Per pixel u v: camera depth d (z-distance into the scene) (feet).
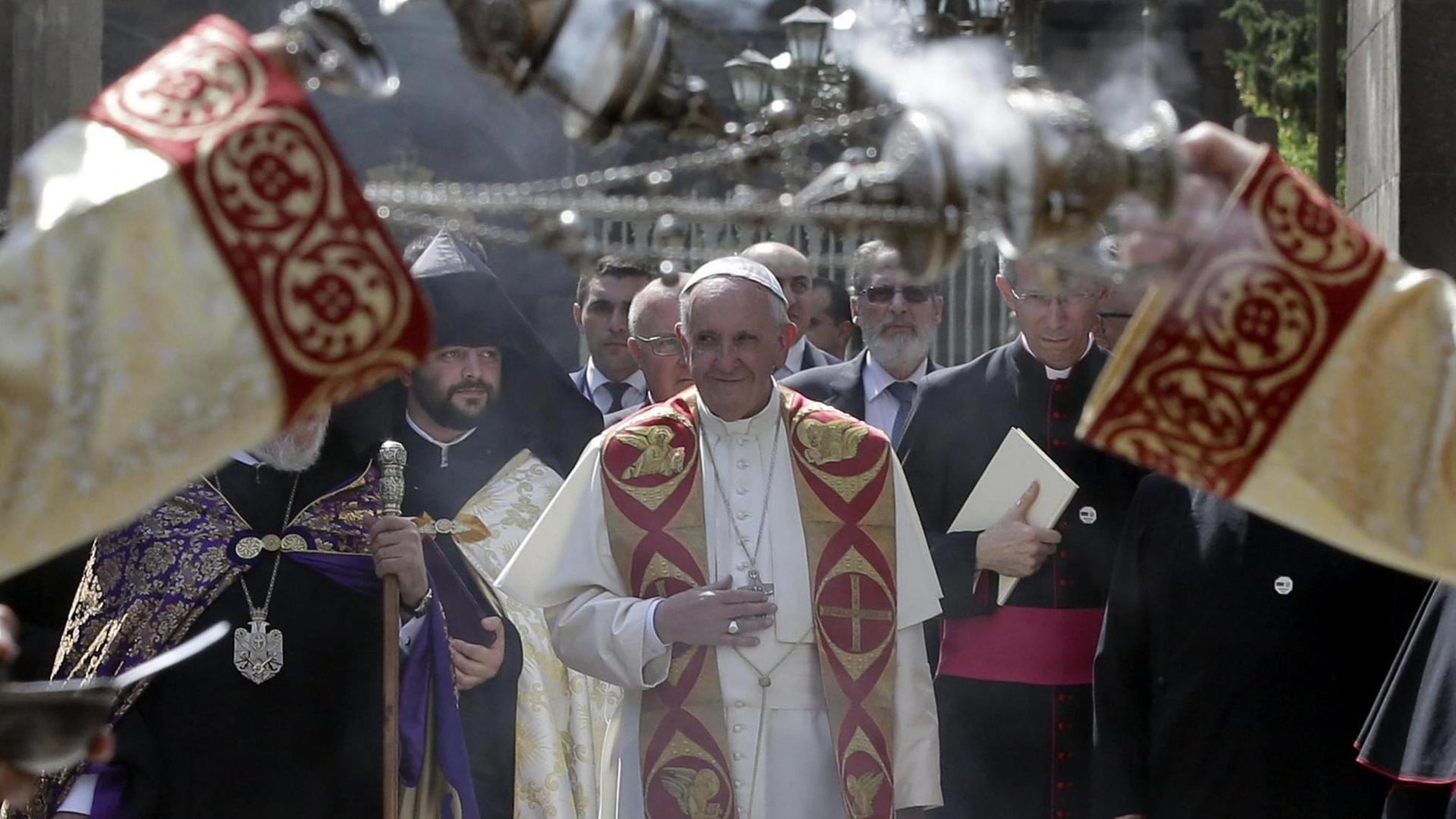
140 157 20.89
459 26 22.56
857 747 62.08
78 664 62.44
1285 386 23.94
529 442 75.72
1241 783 64.69
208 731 61.21
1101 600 72.28
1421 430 23.88
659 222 22.75
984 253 78.23
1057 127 22.34
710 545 64.18
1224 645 65.21
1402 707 60.90
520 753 70.38
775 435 65.82
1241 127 158.40
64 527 20.27
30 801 59.77
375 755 62.85
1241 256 24.03
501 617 71.20
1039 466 70.13
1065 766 71.20
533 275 166.50
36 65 102.58
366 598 64.08
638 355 80.84
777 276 89.10
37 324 20.12
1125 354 24.18
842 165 22.86
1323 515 23.99
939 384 76.48
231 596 62.54
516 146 199.21
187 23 191.52
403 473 71.15
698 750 61.72
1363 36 102.17
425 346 21.40
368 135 198.39
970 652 72.13
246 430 20.84
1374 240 24.53
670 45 22.72
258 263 20.83
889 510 65.21
